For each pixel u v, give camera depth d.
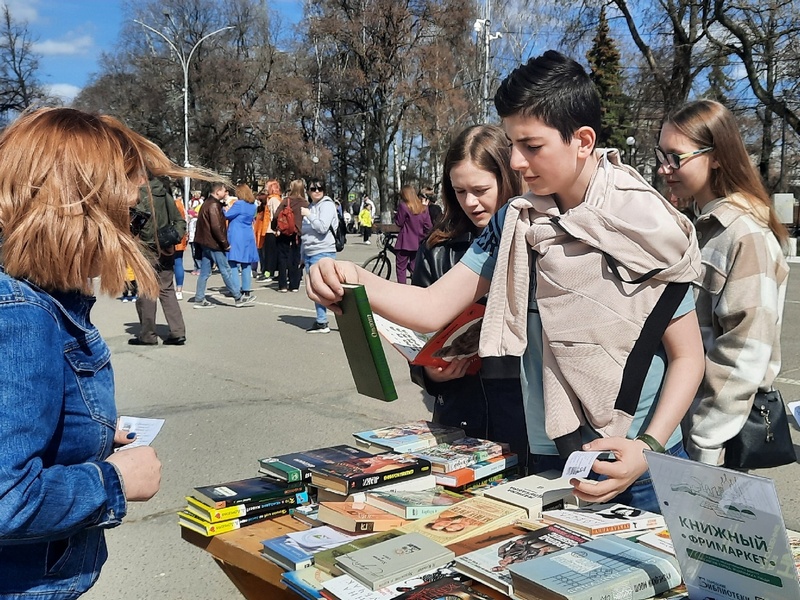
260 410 5.54
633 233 1.55
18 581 1.39
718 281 2.12
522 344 1.78
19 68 46.00
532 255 1.76
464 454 2.04
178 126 50.06
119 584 3.11
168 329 8.99
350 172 54.88
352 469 1.88
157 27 50.62
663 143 2.35
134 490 1.44
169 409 5.59
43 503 1.25
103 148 1.38
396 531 1.65
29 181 1.32
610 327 1.59
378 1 41.59
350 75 43.91
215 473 4.27
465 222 2.59
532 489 1.82
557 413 1.68
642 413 1.68
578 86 1.60
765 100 19.62
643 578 1.30
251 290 12.12
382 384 1.72
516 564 1.35
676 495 1.23
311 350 7.75
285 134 47.81
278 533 1.83
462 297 1.97
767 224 2.15
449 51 41.84
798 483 3.94
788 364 6.84
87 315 1.46
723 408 2.07
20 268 1.32
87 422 1.43
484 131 2.50
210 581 3.13
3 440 1.21
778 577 1.13
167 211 7.70
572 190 1.68
